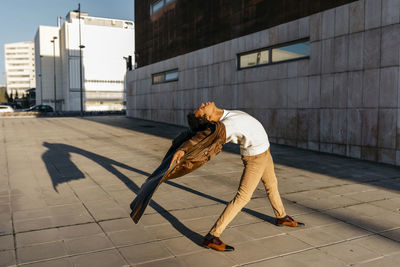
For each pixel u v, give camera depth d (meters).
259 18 12.44
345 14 9.12
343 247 3.21
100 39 73.69
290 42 11.11
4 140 11.55
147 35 22.30
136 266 2.79
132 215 2.63
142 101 22.86
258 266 2.81
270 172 3.57
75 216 4.05
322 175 6.68
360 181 6.18
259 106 12.43
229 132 2.89
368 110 8.62
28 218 3.97
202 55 15.94
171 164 2.58
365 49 8.64
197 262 2.87
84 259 2.91
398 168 7.64
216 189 5.38
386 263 2.88
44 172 6.65
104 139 12.19
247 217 4.04
